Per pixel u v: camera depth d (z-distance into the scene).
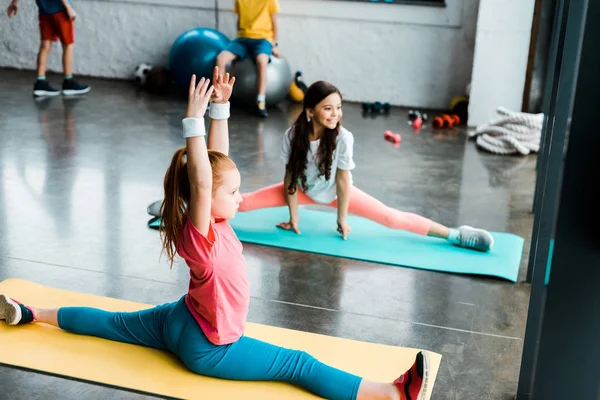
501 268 3.27
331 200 3.54
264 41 6.44
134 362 2.32
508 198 4.43
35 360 2.29
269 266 3.20
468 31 6.80
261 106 6.36
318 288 3.02
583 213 1.84
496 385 2.36
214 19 7.30
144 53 7.49
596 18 1.73
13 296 2.72
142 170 4.54
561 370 1.95
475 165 5.17
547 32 6.02
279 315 2.76
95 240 3.39
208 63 6.64
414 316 2.82
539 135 5.59
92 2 7.43
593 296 1.89
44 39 6.46
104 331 2.43
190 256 2.13
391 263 3.29
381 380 2.30
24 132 5.30
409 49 6.98
